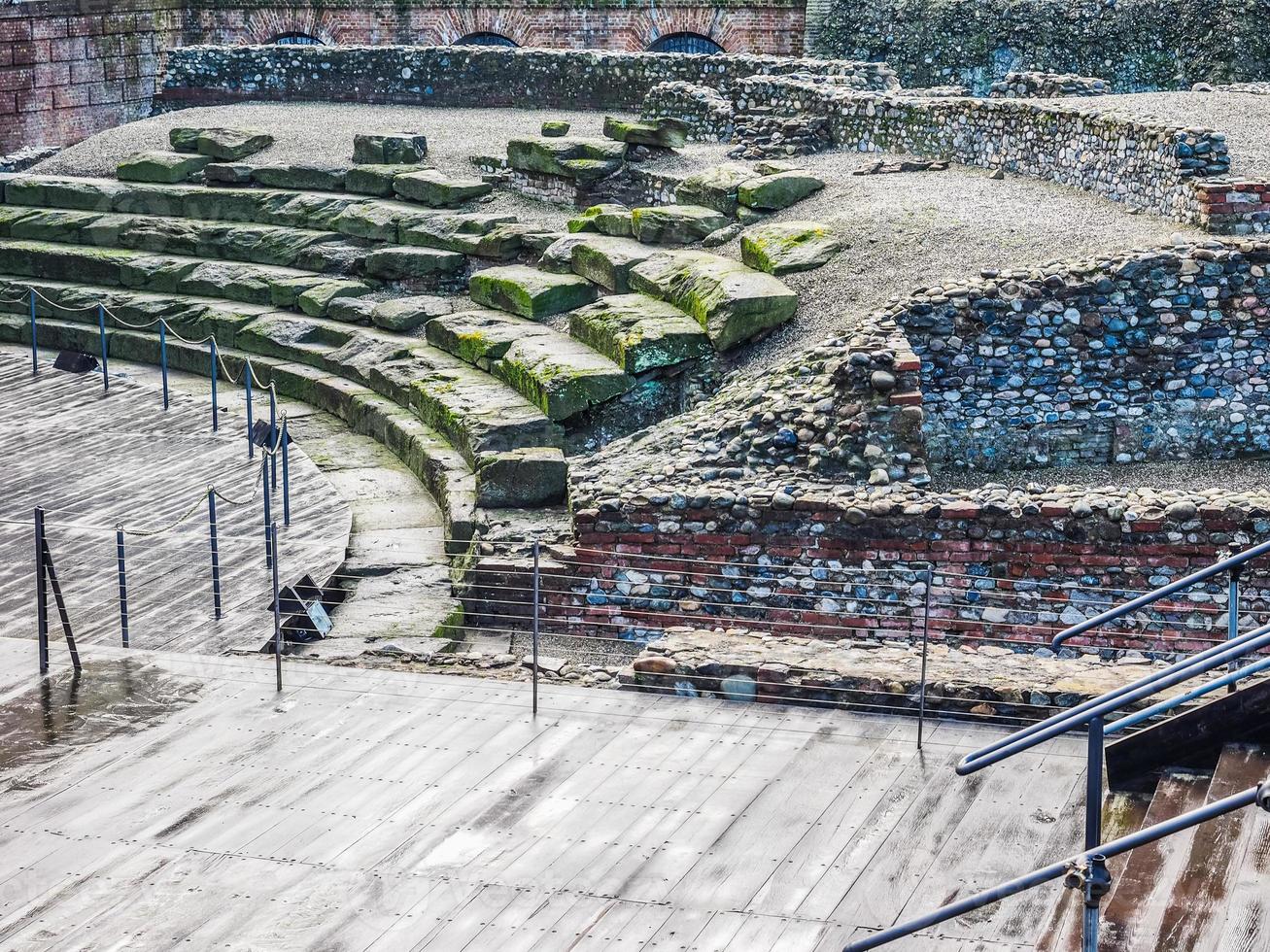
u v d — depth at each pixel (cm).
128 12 3128
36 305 2272
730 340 1532
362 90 2831
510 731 819
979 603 1143
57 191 2447
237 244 2267
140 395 1848
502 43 3191
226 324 2095
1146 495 1139
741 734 809
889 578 1151
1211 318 1359
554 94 2692
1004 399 1379
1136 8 2638
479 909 660
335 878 684
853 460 1231
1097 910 516
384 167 2323
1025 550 1133
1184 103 1939
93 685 884
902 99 2084
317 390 1903
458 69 2755
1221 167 1550
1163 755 705
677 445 1327
